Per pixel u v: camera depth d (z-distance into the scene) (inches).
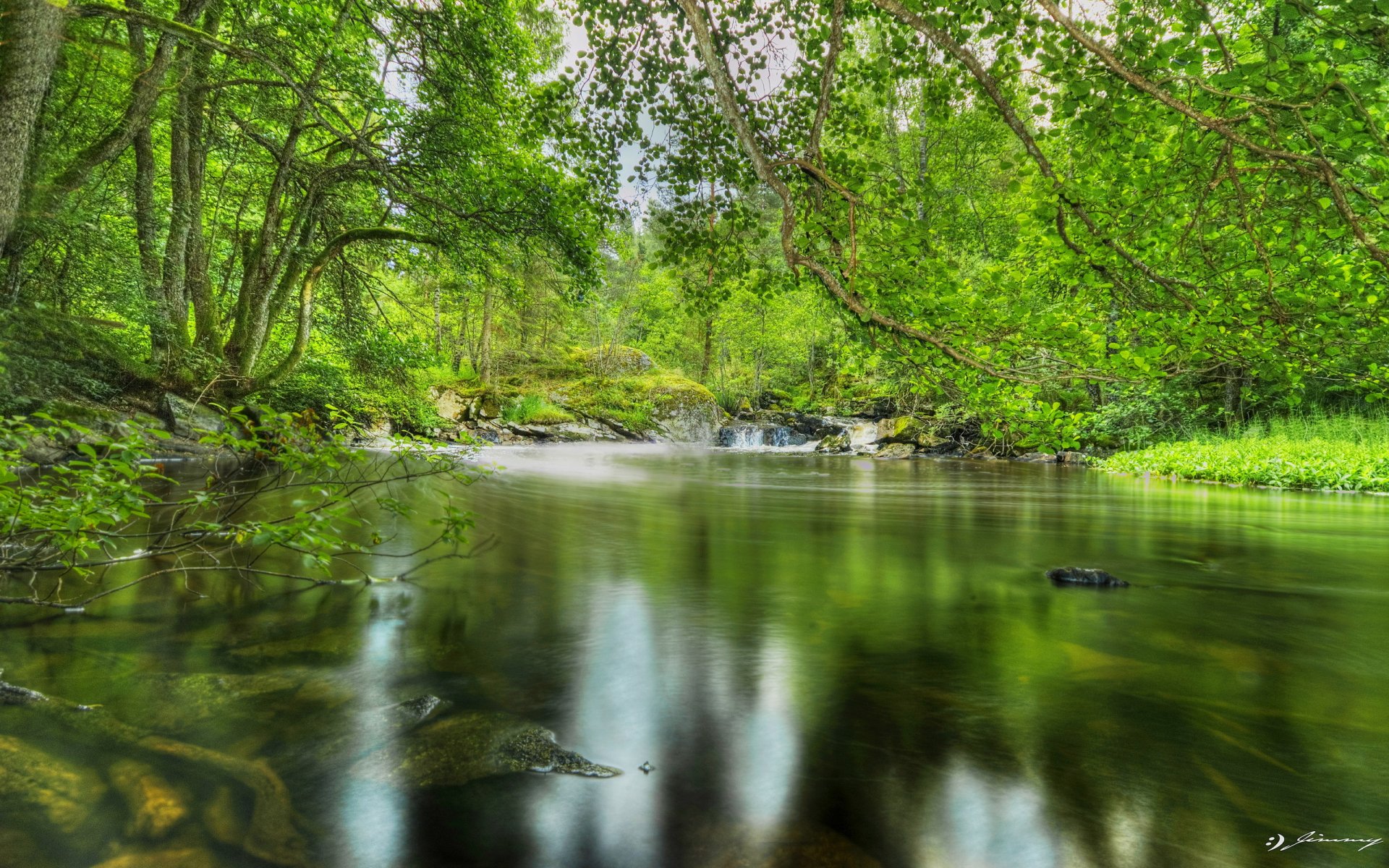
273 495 287.3
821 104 137.6
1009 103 146.4
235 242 520.4
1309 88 94.0
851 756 85.6
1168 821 71.8
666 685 108.7
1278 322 114.2
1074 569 190.1
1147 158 126.3
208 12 384.8
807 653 125.6
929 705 102.6
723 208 200.4
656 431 1130.0
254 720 89.5
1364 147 93.1
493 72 414.9
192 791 71.6
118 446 112.8
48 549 139.0
